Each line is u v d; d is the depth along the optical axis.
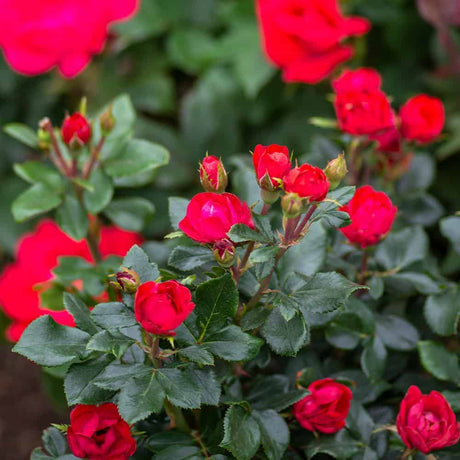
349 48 1.23
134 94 1.47
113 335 0.85
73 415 0.85
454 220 1.02
